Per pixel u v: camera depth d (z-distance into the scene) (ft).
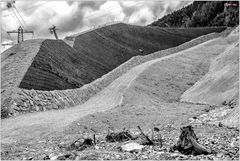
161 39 446.60
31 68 185.26
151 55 371.15
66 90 201.57
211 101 179.63
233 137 83.30
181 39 461.37
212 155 59.16
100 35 377.30
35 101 162.50
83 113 153.07
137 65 332.80
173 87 254.27
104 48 346.13
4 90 159.74
